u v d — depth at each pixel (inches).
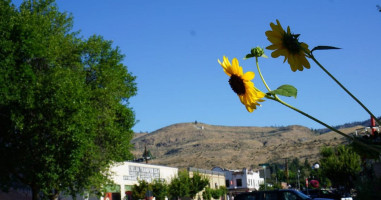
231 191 4104.3
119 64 1267.2
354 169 1665.8
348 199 1151.0
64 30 1224.8
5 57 959.0
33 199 1093.8
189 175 2770.7
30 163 992.9
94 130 1103.6
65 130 971.3
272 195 749.3
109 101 1180.5
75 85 1028.5
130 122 1258.0
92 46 1213.1
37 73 1071.6
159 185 2090.3
